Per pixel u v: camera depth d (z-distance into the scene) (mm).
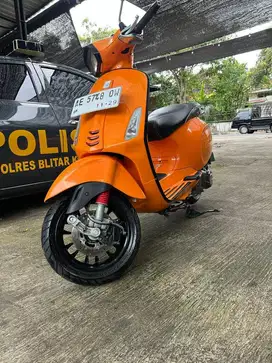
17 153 3029
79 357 1348
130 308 1662
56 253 1818
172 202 2352
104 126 1894
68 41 7469
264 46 8867
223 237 2504
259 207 3238
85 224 1787
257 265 2027
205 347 1359
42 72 3469
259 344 1354
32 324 1575
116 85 1970
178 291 1787
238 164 6070
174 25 7094
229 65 24609
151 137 2699
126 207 1927
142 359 1317
